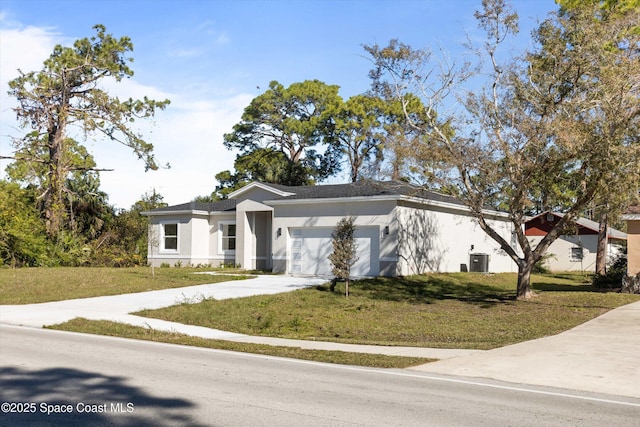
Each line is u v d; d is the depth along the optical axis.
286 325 16.55
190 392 8.03
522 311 18.23
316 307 19.42
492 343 13.50
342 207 27.73
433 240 29.19
